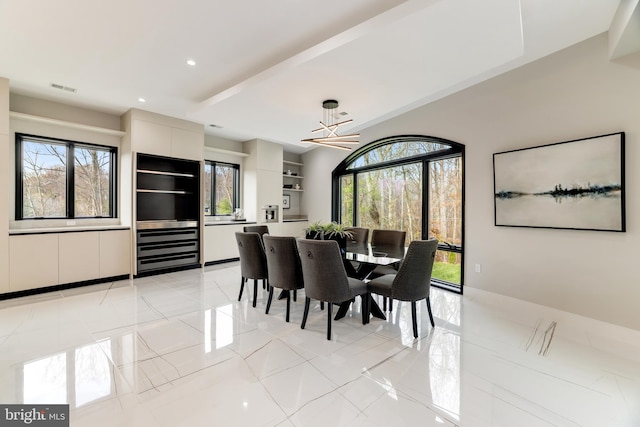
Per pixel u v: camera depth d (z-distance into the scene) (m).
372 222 5.68
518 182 3.35
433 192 4.57
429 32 2.25
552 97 3.08
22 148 4.00
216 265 5.73
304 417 1.66
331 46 2.48
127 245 4.62
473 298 3.86
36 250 3.78
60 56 2.95
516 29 2.22
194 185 5.48
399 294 2.69
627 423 1.62
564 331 2.83
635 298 2.57
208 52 2.87
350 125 4.67
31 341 2.54
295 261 2.98
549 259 3.14
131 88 3.73
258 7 2.22
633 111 2.56
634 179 2.56
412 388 1.93
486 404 1.78
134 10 2.25
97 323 2.94
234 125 4.66
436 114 4.32
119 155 4.84
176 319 3.07
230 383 1.97
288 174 7.14
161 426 1.59
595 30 2.69
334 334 2.75
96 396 1.82
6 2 2.15
